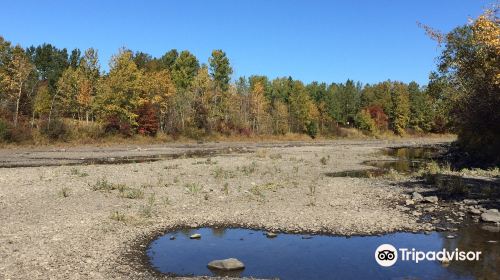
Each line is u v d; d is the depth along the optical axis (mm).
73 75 69250
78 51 107812
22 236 12422
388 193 20438
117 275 9750
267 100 95875
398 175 27141
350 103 118375
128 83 63719
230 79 84688
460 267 10477
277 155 43812
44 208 16469
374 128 110875
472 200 18203
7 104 58219
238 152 50719
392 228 14172
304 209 16844
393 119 118125
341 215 15789
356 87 136875
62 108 68875
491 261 10906
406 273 10109
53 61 106562
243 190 21141
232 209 16812
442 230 13961
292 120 95688
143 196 19141
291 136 90438
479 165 33125
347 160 40688
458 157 40500
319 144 74875
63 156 41500
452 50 35344
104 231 13352
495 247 12102
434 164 31484
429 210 16688
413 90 124188
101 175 26391
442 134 121500
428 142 90875
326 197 19500
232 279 9609
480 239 12898
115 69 64188
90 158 40219
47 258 10594
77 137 56656
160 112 70312
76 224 14000
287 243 12680
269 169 30812
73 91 68125
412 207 17344
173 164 33750
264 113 89438
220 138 76250
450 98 42625
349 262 10953
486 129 34719
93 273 9766
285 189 21766
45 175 26078
